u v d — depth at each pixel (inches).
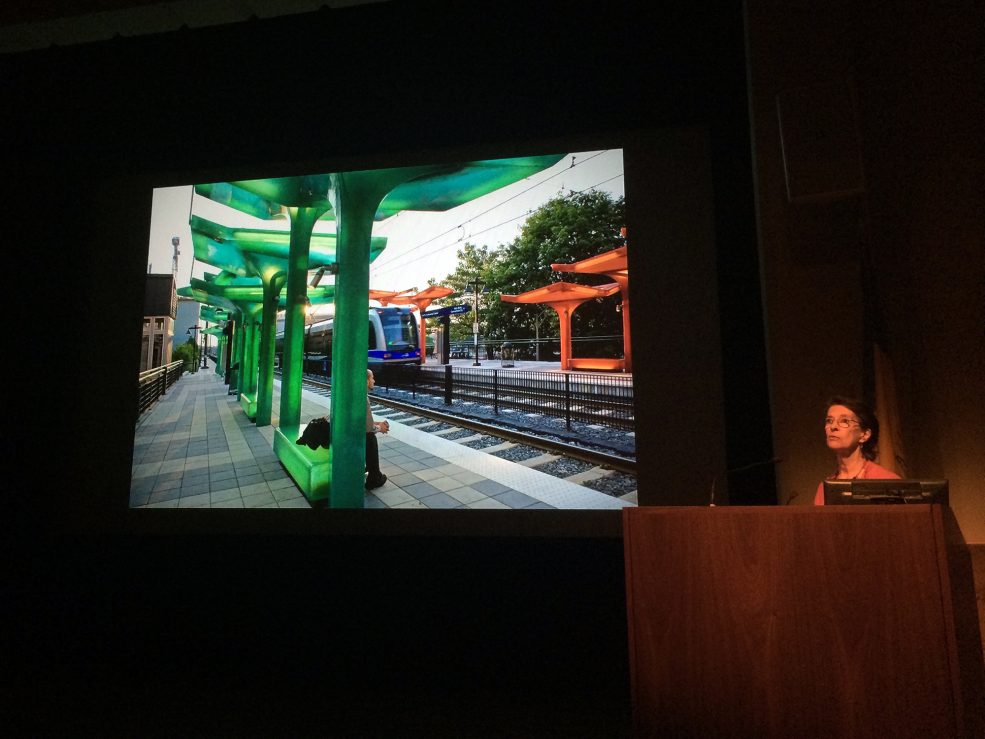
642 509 40.5
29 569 88.4
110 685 78.8
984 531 60.4
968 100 66.0
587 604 76.0
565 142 84.4
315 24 93.5
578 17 84.2
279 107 94.0
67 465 92.2
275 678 79.8
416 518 82.2
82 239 96.3
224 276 370.9
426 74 89.4
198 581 85.4
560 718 68.2
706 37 79.2
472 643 77.8
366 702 72.8
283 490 175.8
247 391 457.1
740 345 72.1
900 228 66.1
